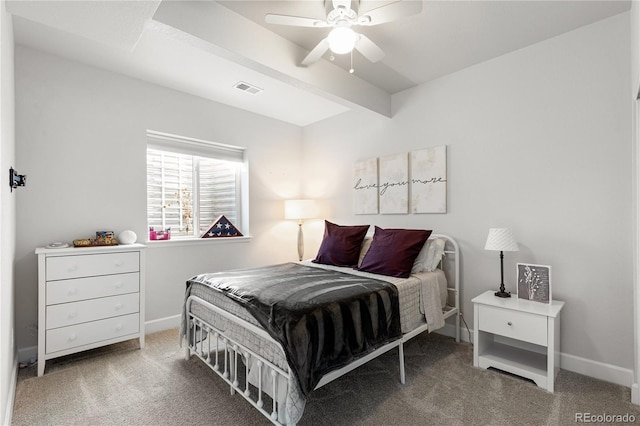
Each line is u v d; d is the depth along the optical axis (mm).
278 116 4078
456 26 2221
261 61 2230
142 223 3029
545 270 2260
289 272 2529
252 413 1760
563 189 2320
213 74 2914
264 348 1655
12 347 2070
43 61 2520
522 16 2113
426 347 2668
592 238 2199
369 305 1908
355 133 3785
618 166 2104
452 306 2885
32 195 2461
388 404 1843
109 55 2580
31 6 1366
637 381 1848
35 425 1662
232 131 3727
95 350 2605
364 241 3205
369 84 3145
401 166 3283
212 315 2113
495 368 2271
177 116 3266
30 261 2441
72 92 2650
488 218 2701
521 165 2521
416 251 2596
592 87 2201
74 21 1499
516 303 2225
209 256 3531
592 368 2166
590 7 2025
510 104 2578
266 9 2061
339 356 1644
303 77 2506
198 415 1744
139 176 3012
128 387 2027
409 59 2689
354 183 3754
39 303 2195
